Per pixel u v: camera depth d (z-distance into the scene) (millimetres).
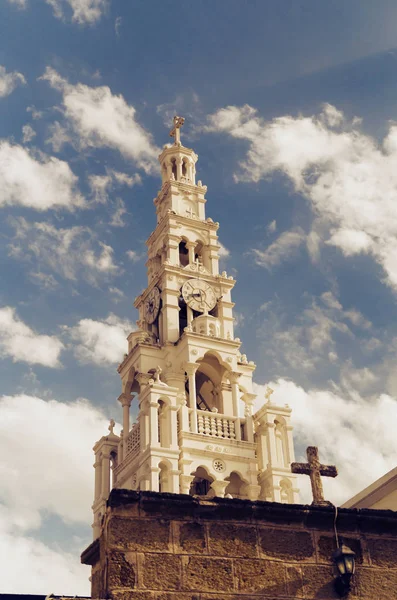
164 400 45969
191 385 48094
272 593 16094
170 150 61000
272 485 45906
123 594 15195
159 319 52625
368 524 17375
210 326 50969
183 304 53500
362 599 16562
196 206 58188
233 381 49812
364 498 27016
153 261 56438
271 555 16453
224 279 54062
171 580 15594
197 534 16188
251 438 48062
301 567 16531
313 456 18797
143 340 51000
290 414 48750
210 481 46688
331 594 16453
